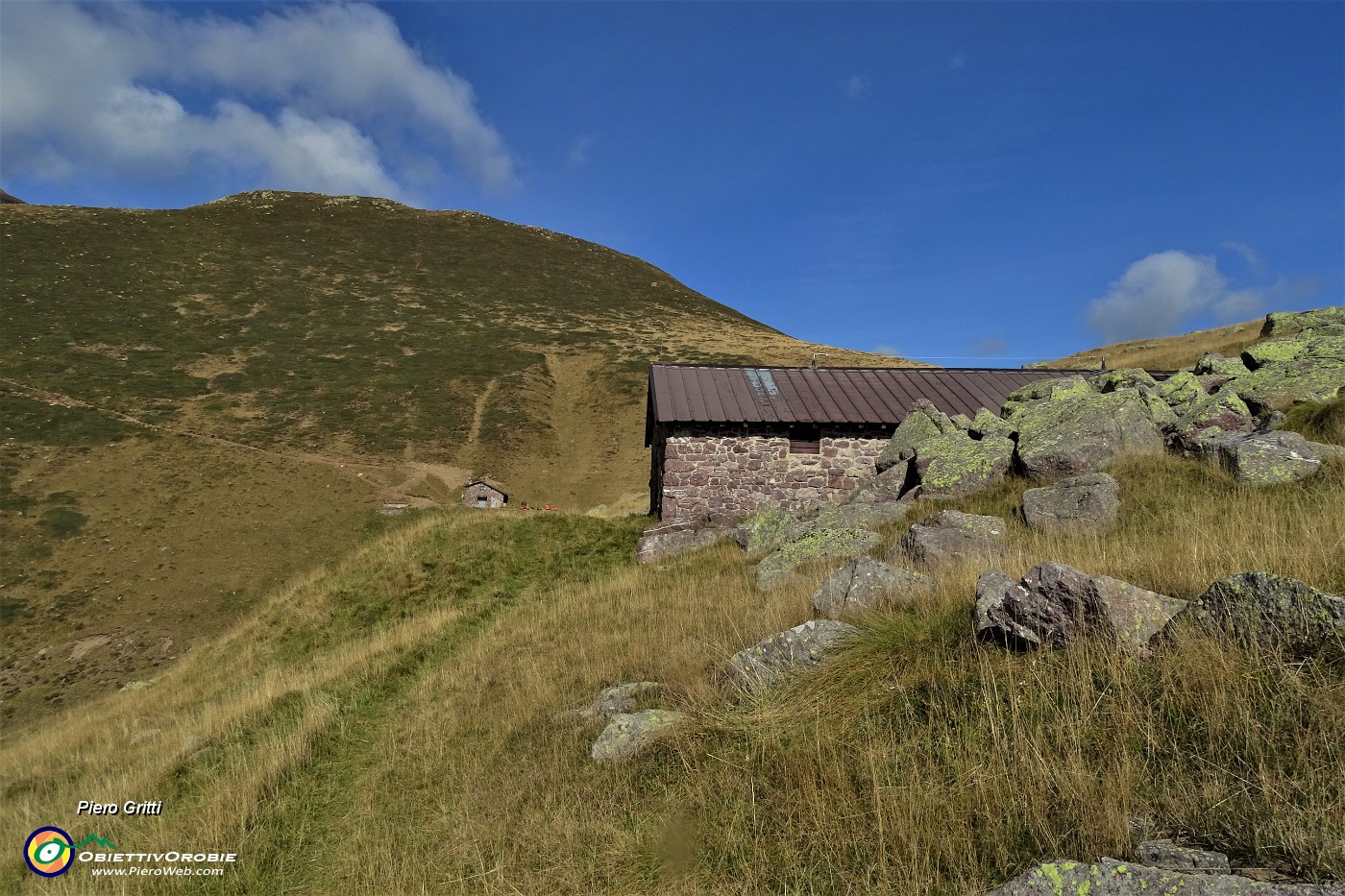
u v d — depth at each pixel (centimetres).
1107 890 314
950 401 2233
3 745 2186
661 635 887
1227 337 4138
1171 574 592
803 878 403
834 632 645
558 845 508
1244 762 372
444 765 724
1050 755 421
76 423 5534
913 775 443
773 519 1475
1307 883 295
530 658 980
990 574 614
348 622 1673
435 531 2092
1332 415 1104
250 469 5244
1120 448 1155
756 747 532
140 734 1220
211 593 3794
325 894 558
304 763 809
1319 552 556
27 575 3759
